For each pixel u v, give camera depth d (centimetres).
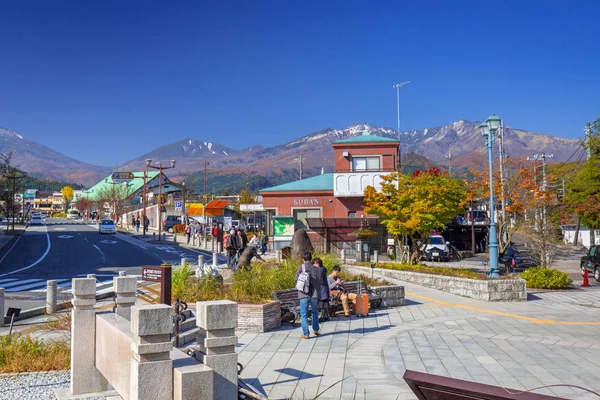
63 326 1144
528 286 2227
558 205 3672
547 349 1023
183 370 438
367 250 3070
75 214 13062
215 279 1452
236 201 8525
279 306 1262
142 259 3256
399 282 2233
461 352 995
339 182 3647
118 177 6384
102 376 689
